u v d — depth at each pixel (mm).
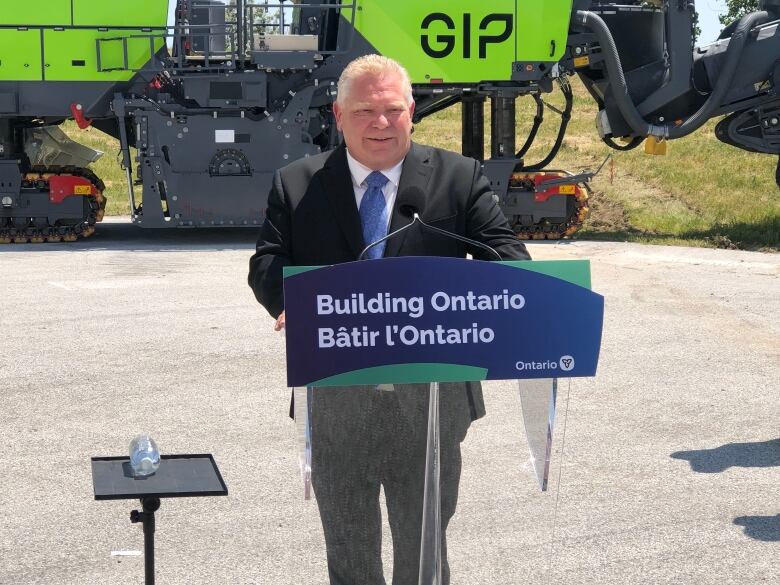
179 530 4988
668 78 17234
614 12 17359
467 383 3227
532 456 3025
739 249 16766
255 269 3297
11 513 5219
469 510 4855
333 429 3188
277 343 9227
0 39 16219
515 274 2787
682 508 5258
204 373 8148
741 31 16891
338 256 3266
